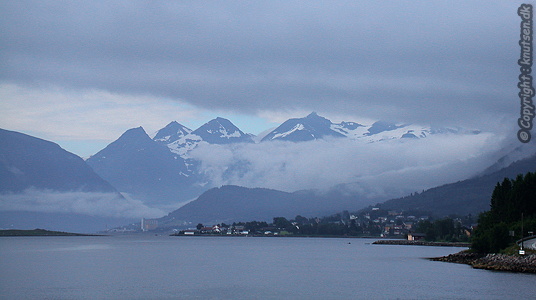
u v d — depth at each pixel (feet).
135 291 420.77
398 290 422.00
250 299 385.50
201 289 432.25
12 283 467.52
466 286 435.53
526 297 384.68
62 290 424.87
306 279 501.97
